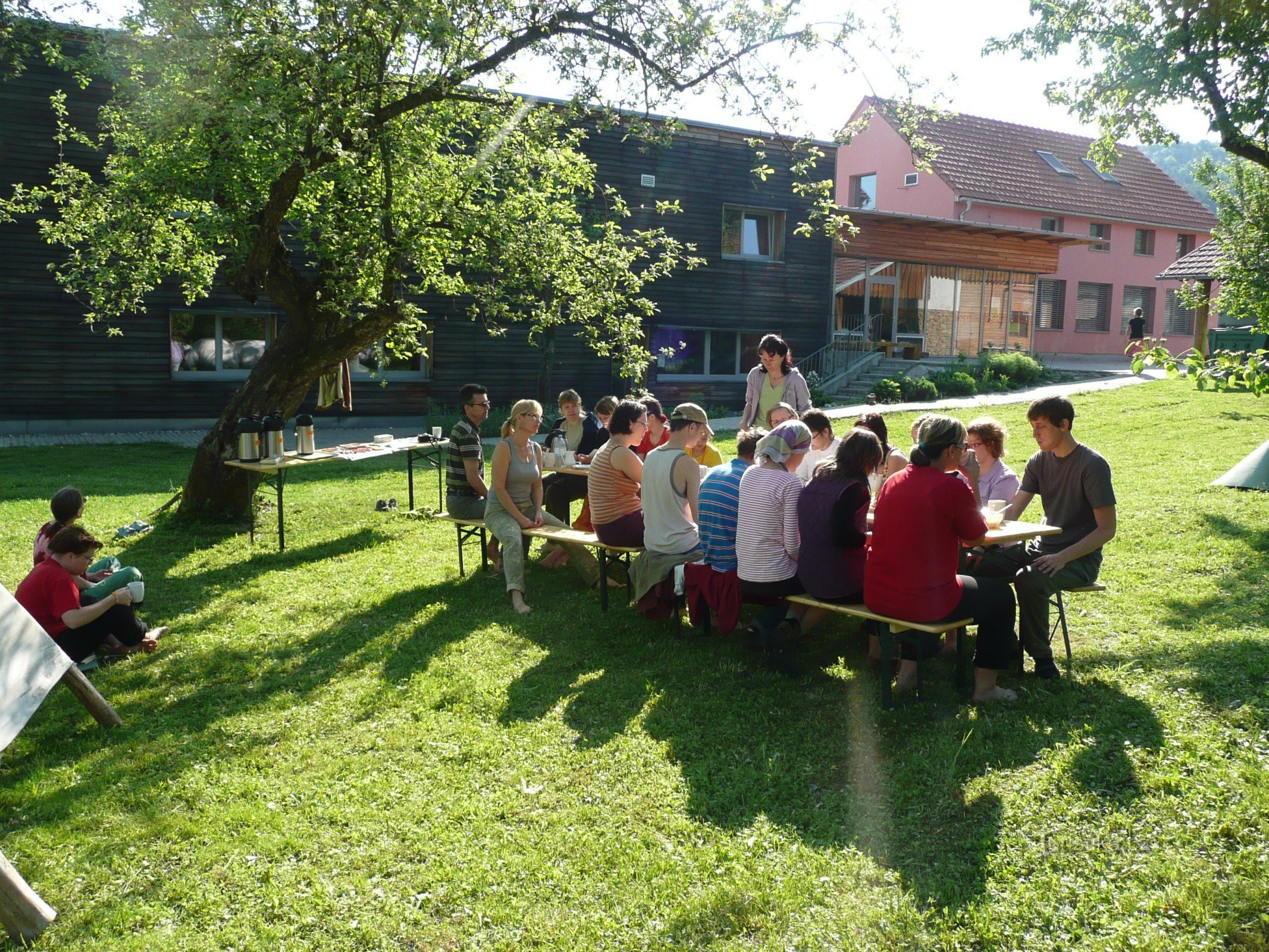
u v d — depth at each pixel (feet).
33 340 54.29
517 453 23.12
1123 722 14.05
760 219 76.48
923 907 10.14
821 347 79.36
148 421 57.77
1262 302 49.29
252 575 24.82
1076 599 20.27
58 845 11.91
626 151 68.13
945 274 88.89
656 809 12.39
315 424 61.67
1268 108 29.58
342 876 11.09
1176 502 27.71
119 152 32.81
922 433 15.10
